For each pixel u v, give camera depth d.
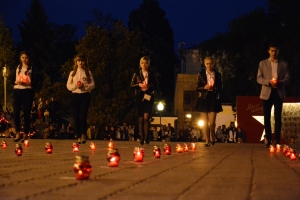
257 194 5.61
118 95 45.47
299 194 5.64
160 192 5.64
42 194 5.27
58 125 41.53
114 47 48.34
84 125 16.56
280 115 15.79
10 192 5.39
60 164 8.71
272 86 15.48
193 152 13.52
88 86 16.31
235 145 18.50
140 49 47.66
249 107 34.44
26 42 82.69
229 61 43.47
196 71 63.69
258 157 11.82
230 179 7.03
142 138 17.05
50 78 79.44
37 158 10.11
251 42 41.59
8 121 35.16
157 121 59.97
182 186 6.18
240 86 42.84
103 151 12.88
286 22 41.19
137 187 6.00
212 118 16.88
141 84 16.64
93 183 6.21
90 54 45.66
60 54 87.44
